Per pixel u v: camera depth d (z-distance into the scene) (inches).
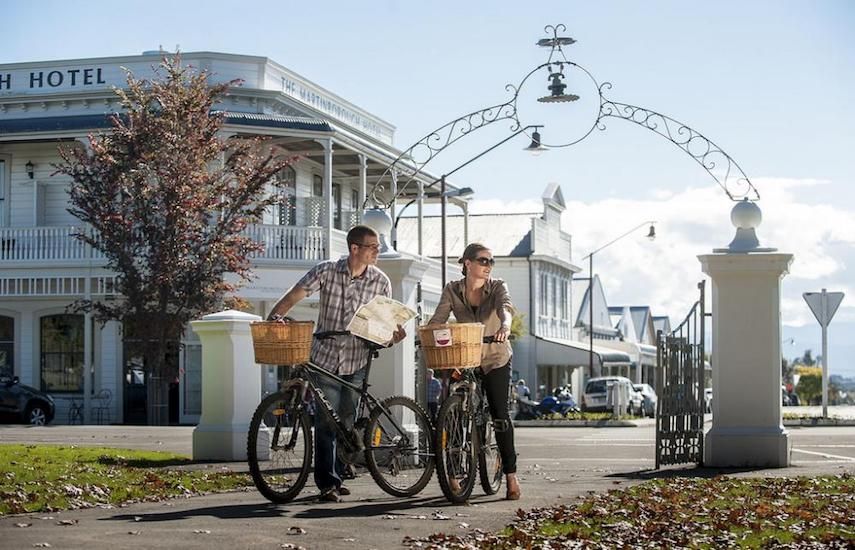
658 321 4849.9
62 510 444.1
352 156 1787.6
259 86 1715.1
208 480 560.7
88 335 1641.2
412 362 671.1
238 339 705.0
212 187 1505.9
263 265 1600.6
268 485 452.4
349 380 468.4
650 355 3437.5
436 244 2906.0
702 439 666.8
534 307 2792.8
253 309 1652.3
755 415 651.5
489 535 379.6
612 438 1143.6
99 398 1660.9
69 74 1720.0
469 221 2947.8
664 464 642.8
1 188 1726.1
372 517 421.1
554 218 2999.5
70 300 1678.2
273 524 400.8
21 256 1652.3
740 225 664.4
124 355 1665.8
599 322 3526.1
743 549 358.9
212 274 1481.3
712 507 455.2
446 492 455.8
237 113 1612.9
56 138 1620.3
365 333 462.3
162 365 1501.0
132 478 561.6
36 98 1700.3
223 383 704.4
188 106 1493.6
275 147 1531.7
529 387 2746.1
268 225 1612.9
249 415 708.7
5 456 647.8
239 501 472.4
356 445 466.3
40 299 1688.0
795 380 4758.9
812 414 1958.7
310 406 462.3
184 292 1476.4
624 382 2207.2
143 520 411.2
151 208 1485.0
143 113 1491.1
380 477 467.5
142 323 1483.8
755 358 651.5
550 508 449.7
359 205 1870.1
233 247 1488.7
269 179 1526.8
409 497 476.4
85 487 504.1
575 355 2733.8
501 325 477.7
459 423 466.6
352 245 474.6
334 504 457.4
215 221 1562.5
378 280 479.5
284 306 472.1
